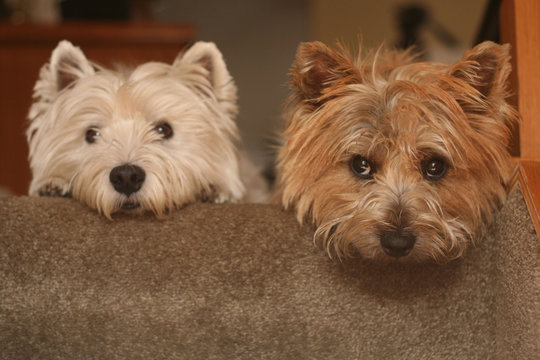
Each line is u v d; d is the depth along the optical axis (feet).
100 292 2.04
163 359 2.05
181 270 2.04
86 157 2.42
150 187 2.32
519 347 1.89
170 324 2.04
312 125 2.24
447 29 6.19
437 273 2.04
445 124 2.16
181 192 2.42
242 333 2.04
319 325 2.04
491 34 2.62
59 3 4.69
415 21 6.25
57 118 2.56
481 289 2.04
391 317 2.03
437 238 2.05
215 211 2.08
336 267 2.04
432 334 2.03
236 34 6.88
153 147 2.43
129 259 2.04
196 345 2.05
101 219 2.06
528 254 1.88
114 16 4.65
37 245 2.04
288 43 6.82
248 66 6.88
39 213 2.05
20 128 4.24
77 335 2.04
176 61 2.75
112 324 2.04
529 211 1.89
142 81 2.59
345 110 2.23
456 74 2.18
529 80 2.13
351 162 2.23
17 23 4.14
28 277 2.03
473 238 2.09
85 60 2.67
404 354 2.03
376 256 2.05
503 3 2.26
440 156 2.17
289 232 2.06
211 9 6.83
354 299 2.04
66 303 2.03
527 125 2.12
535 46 2.13
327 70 2.27
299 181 2.26
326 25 6.64
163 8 6.81
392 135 2.17
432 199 2.12
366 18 6.49
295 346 2.04
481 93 2.17
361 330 2.04
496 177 2.17
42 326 2.04
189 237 2.05
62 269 2.04
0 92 4.20
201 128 2.62
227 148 2.71
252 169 3.02
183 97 2.61
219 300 2.04
